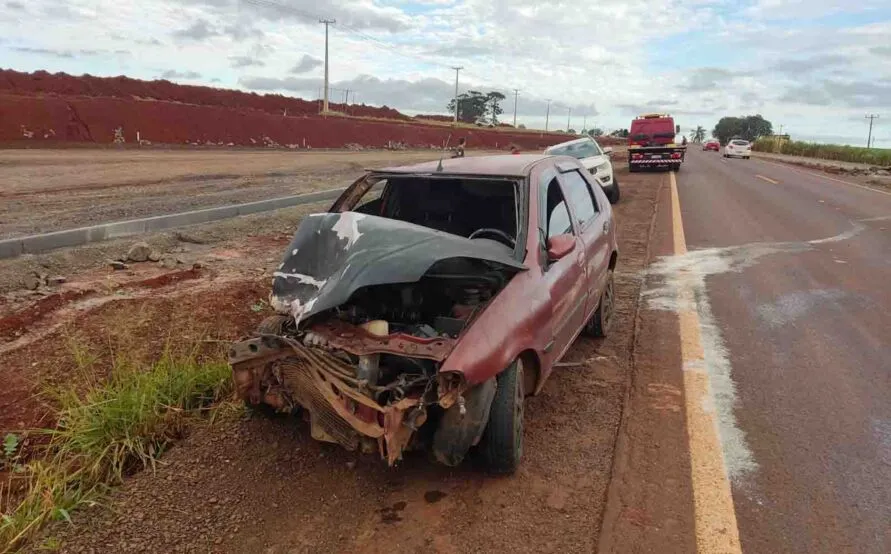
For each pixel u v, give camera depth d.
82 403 4.05
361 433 3.15
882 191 19.14
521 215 4.16
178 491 3.39
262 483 3.47
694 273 8.23
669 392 4.59
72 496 3.31
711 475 3.50
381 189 5.24
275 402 3.71
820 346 5.51
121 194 13.20
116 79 48.44
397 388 3.09
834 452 3.75
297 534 3.06
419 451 3.81
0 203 11.23
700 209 14.72
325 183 16.86
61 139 28.47
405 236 3.58
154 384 4.23
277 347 3.58
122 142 30.19
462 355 3.14
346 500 3.33
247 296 6.59
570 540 2.99
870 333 5.84
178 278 7.18
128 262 7.70
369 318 3.69
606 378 4.86
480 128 90.69
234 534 3.05
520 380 3.60
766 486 3.40
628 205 15.56
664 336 5.80
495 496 3.35
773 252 9.56
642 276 8.11
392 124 65.25
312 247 3.74
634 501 3.27
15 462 3.77
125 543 2.98
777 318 6.30
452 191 4.94
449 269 3.73
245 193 14.02
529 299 3.69
